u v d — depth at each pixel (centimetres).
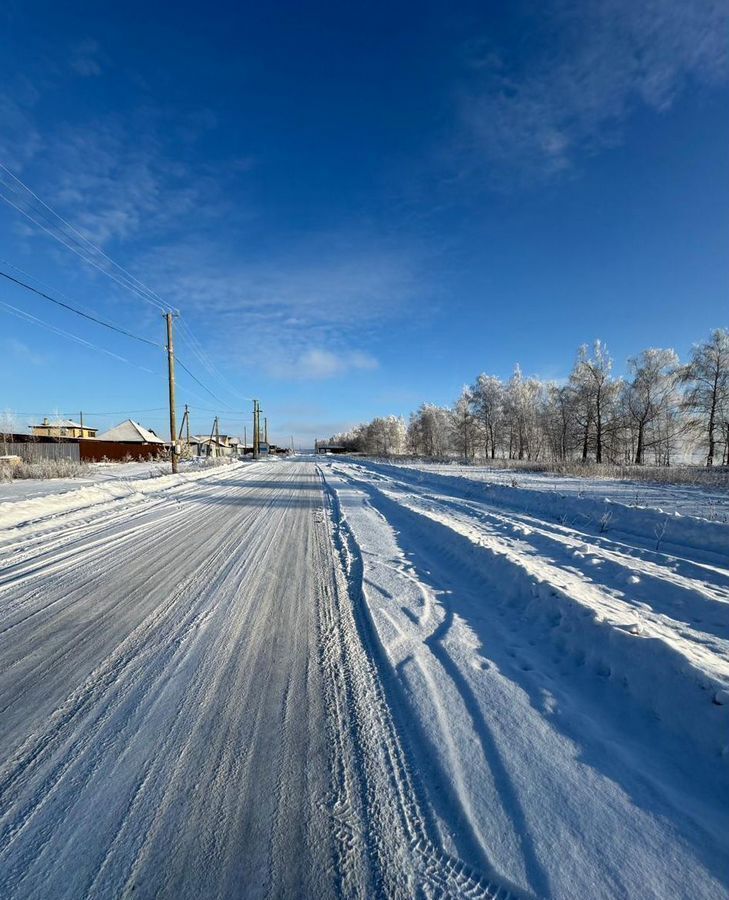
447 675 329
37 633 404
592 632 358
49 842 186
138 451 5372
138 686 312
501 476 2300
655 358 4353
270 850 184
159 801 209
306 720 274
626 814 203
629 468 2506
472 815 203
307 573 612
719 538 718
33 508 1072
